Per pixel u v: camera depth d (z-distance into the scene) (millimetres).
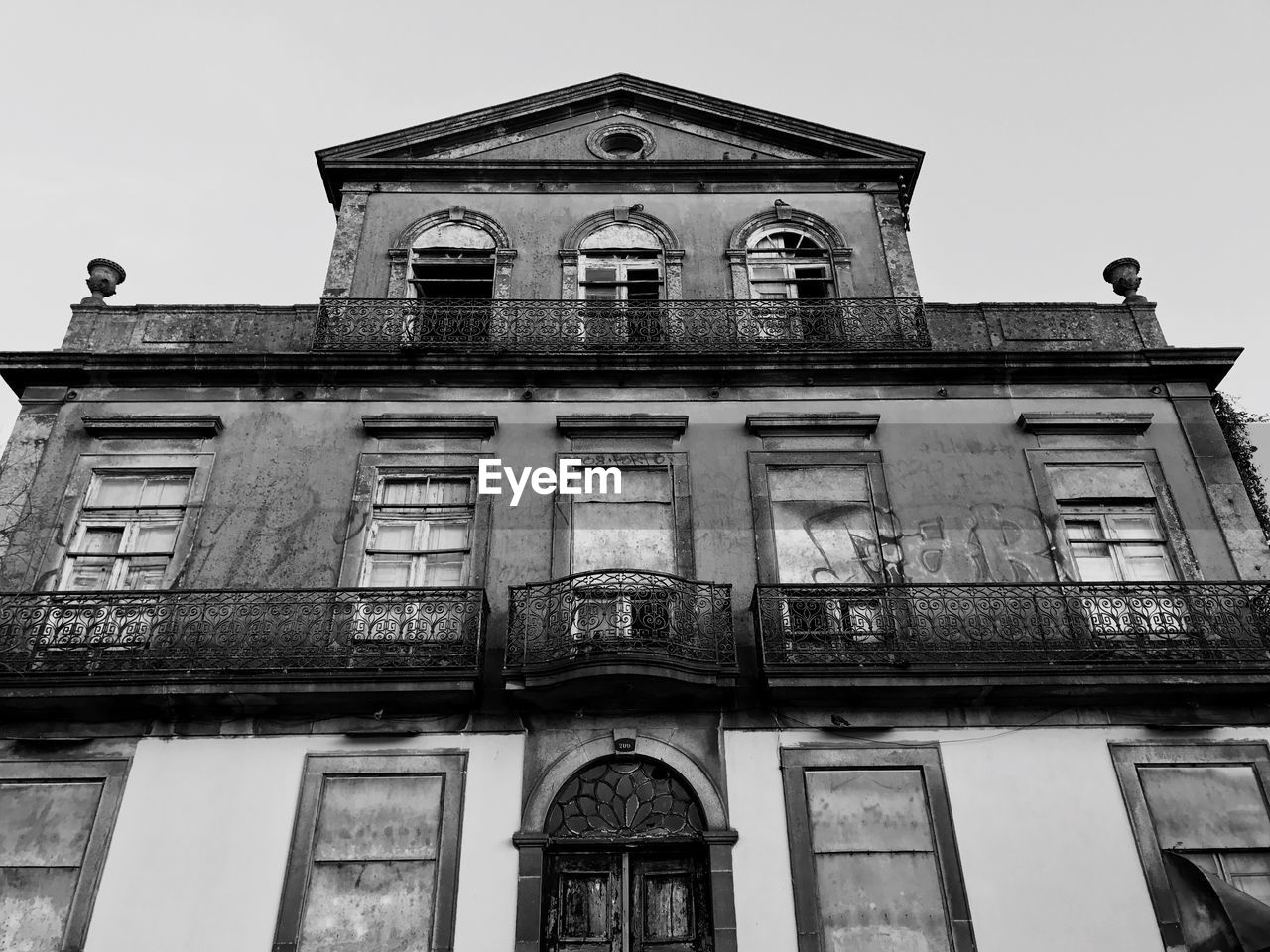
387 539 11188
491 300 12836
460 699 9711
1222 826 9461
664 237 13977
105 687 9469
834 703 9992
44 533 11031
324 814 9438
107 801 9375
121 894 8938
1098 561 11211
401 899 9078
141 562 10977
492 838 9297
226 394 12086
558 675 9438
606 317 12859
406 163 14461
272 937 8805
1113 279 13555
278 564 10867
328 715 9891
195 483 11383
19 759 9570
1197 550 11141
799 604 10336
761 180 14648
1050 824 9414
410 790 9586
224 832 9258
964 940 8852
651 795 9688
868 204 14484
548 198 14391
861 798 9594
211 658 9773
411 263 13734
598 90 15344
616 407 12086
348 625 10211
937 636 10156
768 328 12836
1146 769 9750
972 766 9719
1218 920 8891
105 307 12875
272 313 12961
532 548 11016
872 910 9062
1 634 9859
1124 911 8992
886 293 13523
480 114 14945
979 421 12047
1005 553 11117
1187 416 12109
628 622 10055
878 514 11367
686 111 15367
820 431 11906
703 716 9961
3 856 9125
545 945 9016
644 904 9234
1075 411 12133
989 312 13031
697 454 11734
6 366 11938
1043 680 9680
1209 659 9953
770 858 9219
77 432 11727
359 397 12094
